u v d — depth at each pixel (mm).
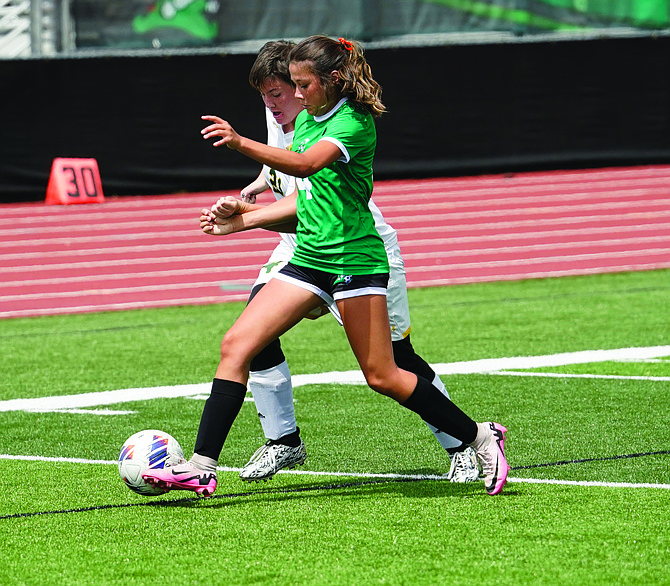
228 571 13766
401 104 64500
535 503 16766
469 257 54625
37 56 59500
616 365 30016
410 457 20469
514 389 26969
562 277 51188
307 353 33344
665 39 66688
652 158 67312
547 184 64500
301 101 16188
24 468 20047
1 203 59875
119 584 13375
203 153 62125
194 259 53562
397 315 18688
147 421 24531
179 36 62781
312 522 15953
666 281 48781
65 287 49594
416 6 64625
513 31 66062
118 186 61156
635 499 16906
